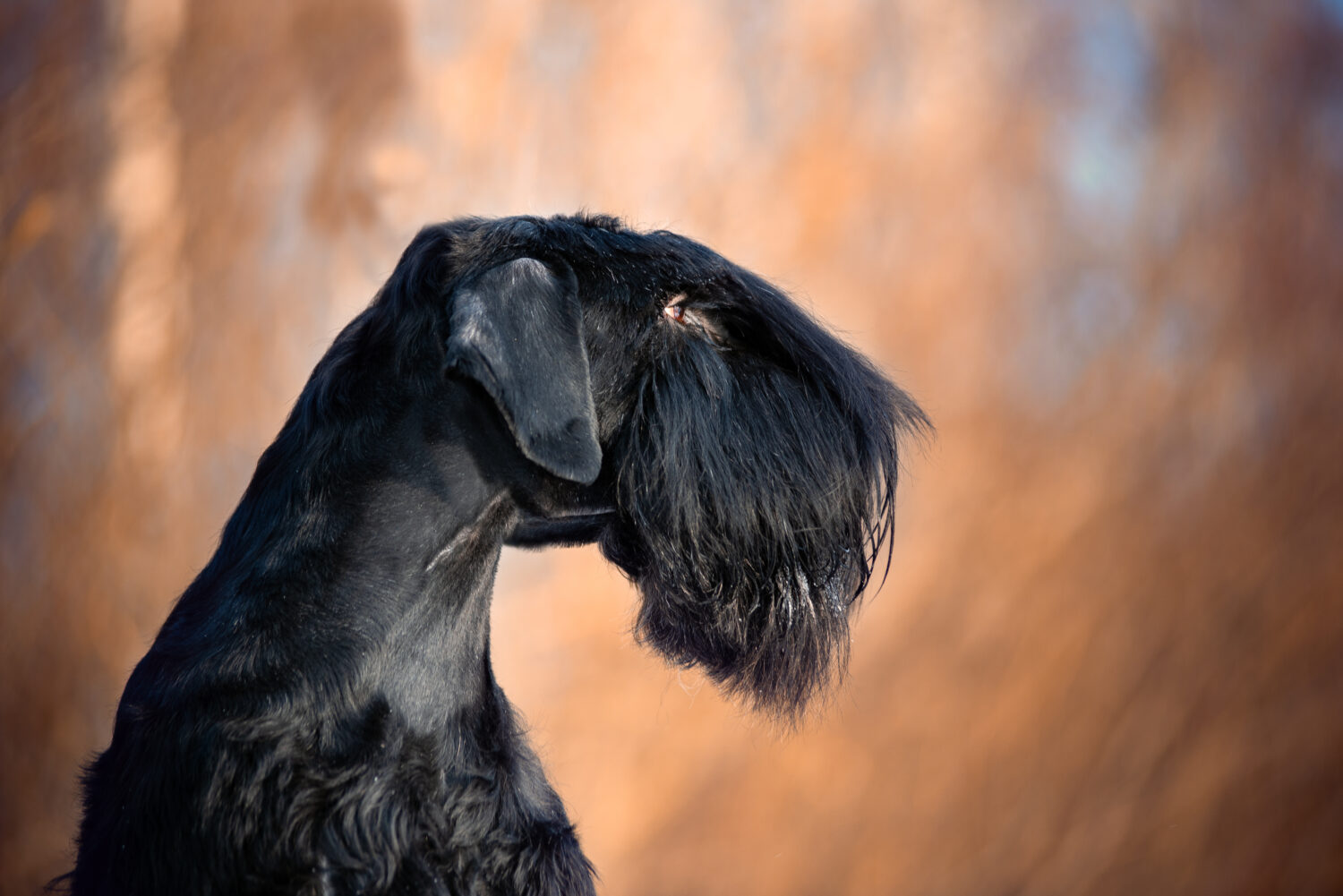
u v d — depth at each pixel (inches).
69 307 481.1
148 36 502.6
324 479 124.0
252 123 503.5
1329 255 574.2
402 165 514.0
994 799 502.9
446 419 125.6
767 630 134.0
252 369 490.0
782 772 480.7
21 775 442.3
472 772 119.9
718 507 130.3
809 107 547.2
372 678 116.0
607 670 474.3
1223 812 530.0
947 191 548.1
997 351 540.7
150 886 106.2
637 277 132.3
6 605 456.1
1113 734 519.5
